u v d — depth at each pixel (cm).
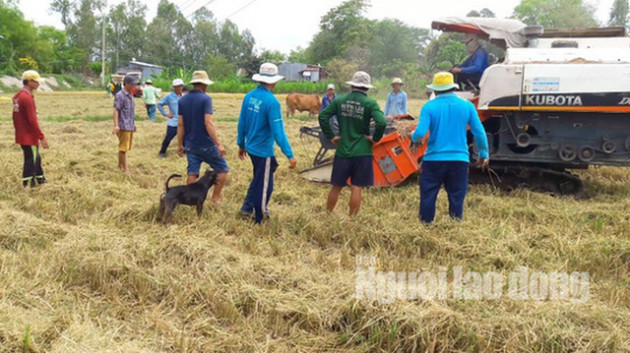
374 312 335
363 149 550
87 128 1380
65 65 7456
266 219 552
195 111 589
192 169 610
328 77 5688
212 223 532
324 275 399
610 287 390
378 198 656
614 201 671
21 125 653
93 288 383
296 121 1777
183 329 329
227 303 354
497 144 725
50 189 642
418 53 5878
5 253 426
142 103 2747
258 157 541
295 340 326
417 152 709
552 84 656
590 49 689
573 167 737
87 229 487
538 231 516
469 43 793
